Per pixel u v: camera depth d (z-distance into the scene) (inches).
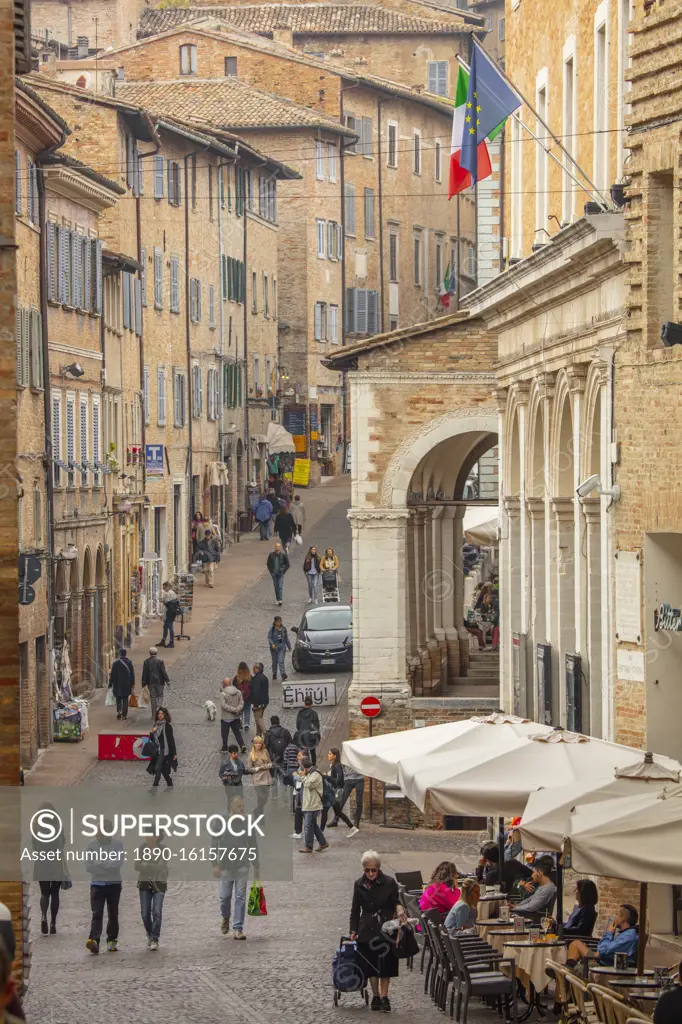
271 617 4559.5
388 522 3277.6
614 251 1902.1
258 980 1678.2
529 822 1428.4
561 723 2300.7
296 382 6983.3
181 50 7126.0
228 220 6097.4
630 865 1302.9
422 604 3563.0
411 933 1571.1
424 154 7682.1
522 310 2456.9
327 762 3154.5
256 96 6904.5
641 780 1449.3
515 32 2669.8
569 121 2294.5
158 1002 1582.2
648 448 1833.2
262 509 5994.1
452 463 3627.0
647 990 1398.9
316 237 7022.6
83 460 3946.9
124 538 4377.5
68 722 3371.1
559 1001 1446.9
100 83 5118.1
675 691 1851.6
